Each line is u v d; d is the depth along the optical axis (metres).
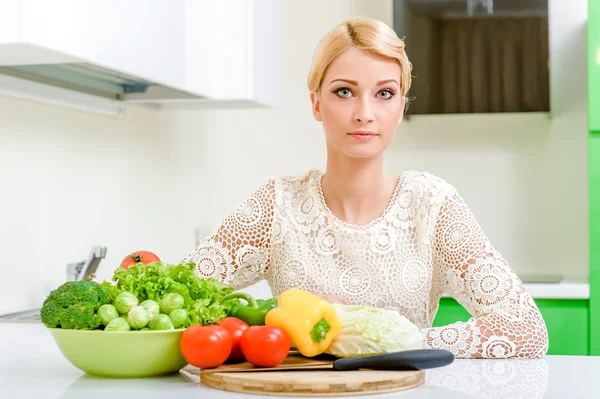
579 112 3.43
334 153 1.59
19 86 2.13
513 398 1.07
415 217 1.62
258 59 2.86
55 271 2.44
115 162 2.83
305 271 1.62
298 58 3.70
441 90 3.31
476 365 1.35
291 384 1.08
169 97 2.66
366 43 1.44
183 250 3.37
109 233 2.77
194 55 2.49
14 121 2.25
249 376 1.12
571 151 3.44
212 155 3.65
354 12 3.64
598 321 2.84
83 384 1.19
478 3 3.25
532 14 3.22
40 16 1.60
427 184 1.63
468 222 1.59
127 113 2.91
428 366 1.17
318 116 1.57
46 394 1.11
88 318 1.18
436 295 1.69
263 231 1.69
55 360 1.44
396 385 1.11
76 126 2.57
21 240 2.28
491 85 3.27
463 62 3.29
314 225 1.64
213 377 1.14
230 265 1.70
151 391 1.12
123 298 1.20
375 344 1.22
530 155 3.47
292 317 1.21
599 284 2.86
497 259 1.56
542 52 3.23
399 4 3.31
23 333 1.84
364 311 1.24
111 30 1.88
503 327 1.44
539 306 2.89
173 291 1.24
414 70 3.32
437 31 3.29
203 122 3.56
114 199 2.81
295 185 1.70
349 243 1.60
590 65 2.94
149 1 2.11
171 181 3.27
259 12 2.88
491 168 3.51
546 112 3.26
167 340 1.19
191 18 2.46
